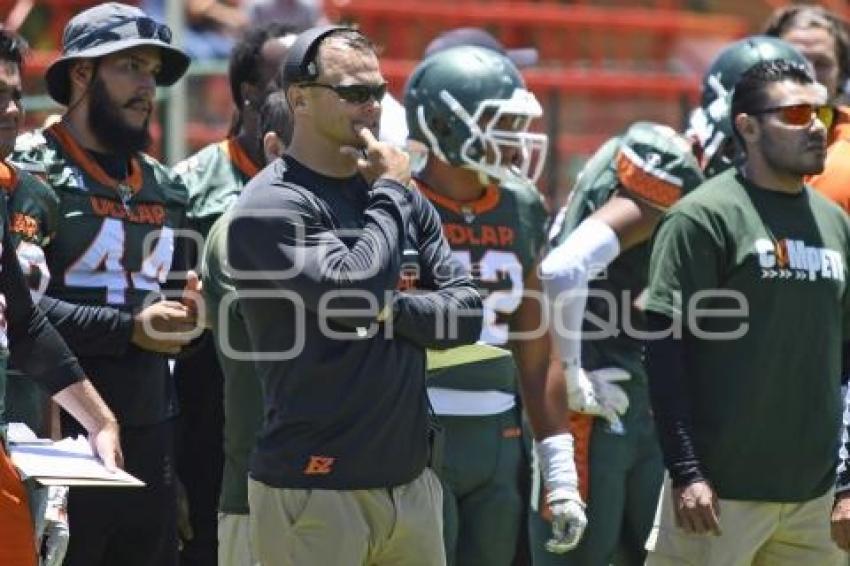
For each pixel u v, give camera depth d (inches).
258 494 671.1
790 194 781.3
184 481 888.9
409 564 679.1
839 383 787.4
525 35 2089.1
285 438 661.9
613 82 1934.1
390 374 663.1
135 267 804.6
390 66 1860.2
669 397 765.9
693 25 2176.4
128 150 802.8
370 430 658.8
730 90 897.5
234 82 905.5
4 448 660.1
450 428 811.4
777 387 770.2
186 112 1535.4
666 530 797.9
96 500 787.4
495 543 829.2
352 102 663.8
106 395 785.6
